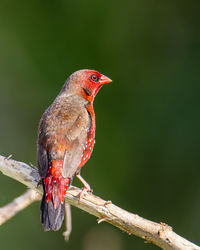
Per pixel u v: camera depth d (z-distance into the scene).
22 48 15.31
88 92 9.73
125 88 14.87
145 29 15.22
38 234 13.42
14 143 14.92
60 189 7.61
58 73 15.13
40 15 15.37
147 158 14.13
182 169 13.75
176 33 15.16
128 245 13.47
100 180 14.12
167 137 14.04
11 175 8.35
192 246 7.05
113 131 14.53
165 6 15.34
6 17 15.37
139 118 14.48
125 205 13.96
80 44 15.19
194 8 15.27
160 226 7.22
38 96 15.11
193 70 14.67
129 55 15.09
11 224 13.36
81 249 13.51
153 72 14.94
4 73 15.31
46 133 8.10
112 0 15.21
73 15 15.26
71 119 8.36
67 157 7.84
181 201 13.67
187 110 14.04
